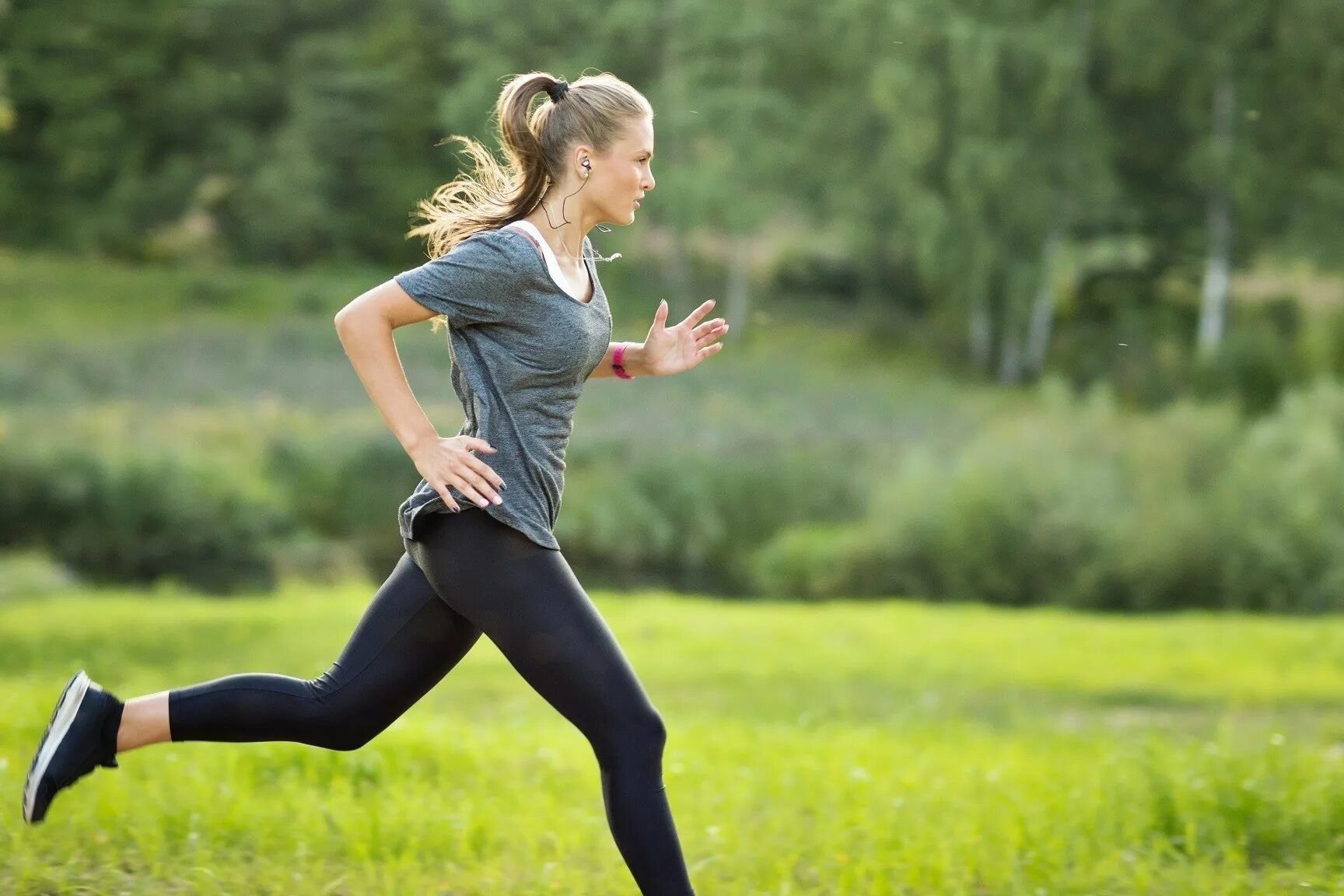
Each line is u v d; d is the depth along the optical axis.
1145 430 33.50
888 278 59.34
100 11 60.84
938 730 10.87
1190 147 55.84
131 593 25.22
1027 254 53.25
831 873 5.84
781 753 8.76
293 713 4.62
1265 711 13.29
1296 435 32.62
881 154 55.00
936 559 32.19
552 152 4.54
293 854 5.83
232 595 27.75
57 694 9.09
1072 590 30.84
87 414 38.09
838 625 19.45
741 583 35.06
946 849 5.97
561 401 4.51
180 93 60.94
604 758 4.37
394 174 60.34
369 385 4.32
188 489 34.38
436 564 4.41
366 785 7.08
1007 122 52.94
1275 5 53.00
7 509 33.59
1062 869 5.91
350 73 60.50
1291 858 6.25
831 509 36.81
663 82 56.50
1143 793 6.99
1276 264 56.38
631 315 53.78
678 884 4.33
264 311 52.53
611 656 4.38
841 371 49.59
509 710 12.12
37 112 60.28
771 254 61.94
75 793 6.49
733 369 47.34
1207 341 52.34
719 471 37.50
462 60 60.09
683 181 53.94
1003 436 34.66
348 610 19.42
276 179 58.78
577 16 57.16
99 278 54.41
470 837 6.16
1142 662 16.27
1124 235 55.09
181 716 4.60
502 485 4.35
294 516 35.72
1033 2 54.00
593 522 36.25
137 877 5.50
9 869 5.45
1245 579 29.84
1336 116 53.59
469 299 4.35
